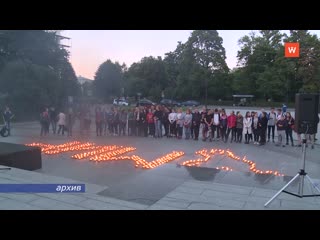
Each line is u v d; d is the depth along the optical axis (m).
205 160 11.52
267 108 53.00
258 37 65.56
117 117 18.78
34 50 34.25
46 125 18.69
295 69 53.62
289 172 9.91
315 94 5.76
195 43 69.38
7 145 9.99
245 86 63.56
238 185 8.12
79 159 11.41
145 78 74.69
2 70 31.42
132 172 9.35
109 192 7.05
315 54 39.31
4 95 30.19
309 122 5.77
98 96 73.81
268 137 16.42
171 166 10.37
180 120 17.20
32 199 5.96
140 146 14.59
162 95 66.25
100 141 16.20
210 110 16.94
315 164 11.16
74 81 39.75
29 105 30.34
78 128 22.92
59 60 37.62
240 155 12.70
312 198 6.64
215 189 7.22
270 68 58.88
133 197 6.68
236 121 16.06
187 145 15.06
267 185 8.20
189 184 7.66
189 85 67.12
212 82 66.44
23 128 23.73
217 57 67.56
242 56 65.25
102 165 10.39
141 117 18.14
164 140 16.73
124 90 75.19
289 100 57.84
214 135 17.98
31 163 9.47
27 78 30.95
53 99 32.53
